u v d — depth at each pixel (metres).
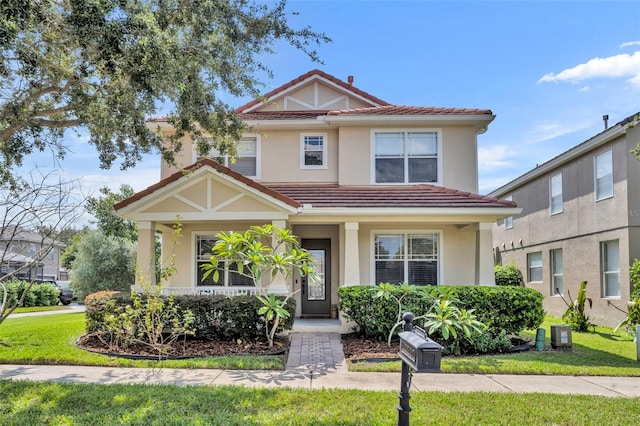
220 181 12.15
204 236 14.18
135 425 5.06
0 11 5.73
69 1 6.36
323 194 13.53
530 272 20.78
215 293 12.59
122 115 8.77
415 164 14.88
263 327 10.51
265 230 10.41
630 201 13.88
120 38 6.45
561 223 17.88
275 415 5.42
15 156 9.37
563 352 10.12
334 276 14.90
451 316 9.40
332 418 5.34
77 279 24.38
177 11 7.97
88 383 6.94
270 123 15.05
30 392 6.32
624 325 13.20
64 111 9.02
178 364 8.24
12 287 9.34
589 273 15.92
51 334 11.26
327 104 17.06
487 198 12.94
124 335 9.86
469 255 13.81
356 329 11.86
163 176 15.29
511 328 10.42
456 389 6.92
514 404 6.05
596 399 6.36
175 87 8.18
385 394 6.41
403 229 13.91
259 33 8.85
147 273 12.09
